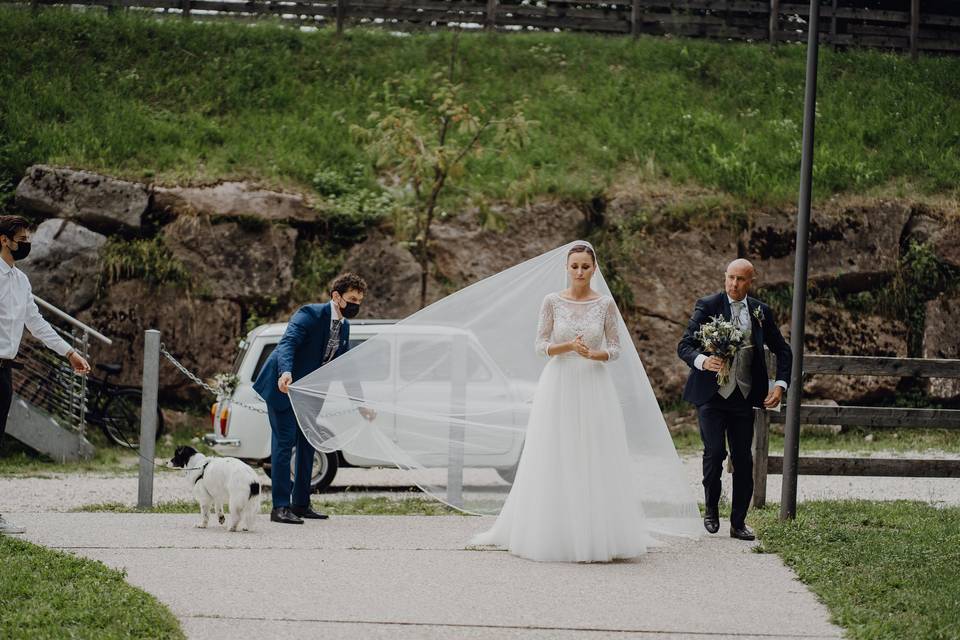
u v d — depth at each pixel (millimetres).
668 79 22219
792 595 6555
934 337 18516
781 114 21438
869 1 24391
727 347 8055
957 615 5863
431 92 21266
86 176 17469
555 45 22938
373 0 23344
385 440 9000
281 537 8211
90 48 21312
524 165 19516
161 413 16203
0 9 21938
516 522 7656
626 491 7633
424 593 6469
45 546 7531
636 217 18719
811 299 18594
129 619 5574
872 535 8336
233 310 17234
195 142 19172
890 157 20328
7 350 7895
